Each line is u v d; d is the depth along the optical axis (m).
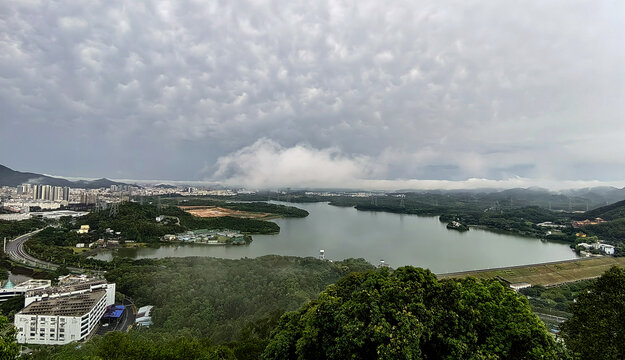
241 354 31.20
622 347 19.61
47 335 60.81
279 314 51.53
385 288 22.09
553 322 54.41
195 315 67.19
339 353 21.14
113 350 27.38
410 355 18.05
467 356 19.06
